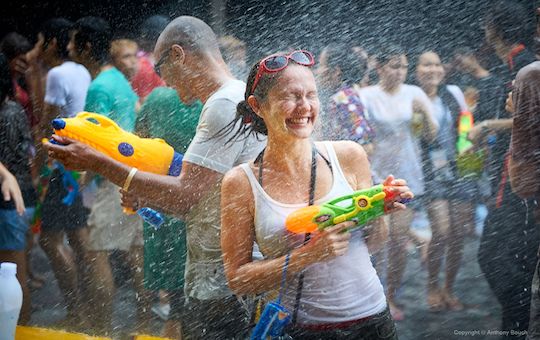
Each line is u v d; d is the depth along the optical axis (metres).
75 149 5.11
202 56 5.46
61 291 7.44
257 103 4.56
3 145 7.53
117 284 7.36
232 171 4.54
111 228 7.34
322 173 4.51
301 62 4.51
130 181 5.14
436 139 7.62
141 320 6.94
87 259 7.41
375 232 4.62
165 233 6.09
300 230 4.38
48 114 8.20
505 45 7.21
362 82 7.55
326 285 4.47
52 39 8.34
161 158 5.24
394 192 4.38
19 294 5.46
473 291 7.60
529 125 5.66
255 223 4.49
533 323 5.39
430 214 7.69
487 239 6.34
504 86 7.25
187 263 5.36
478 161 7.46
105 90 7.73
